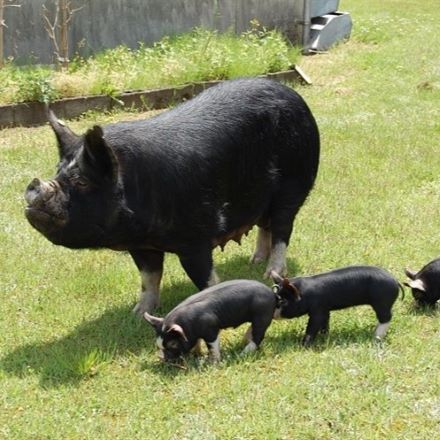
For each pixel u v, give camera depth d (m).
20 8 19.52
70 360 8.15
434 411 7.23
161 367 7.99
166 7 21.42
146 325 8.95
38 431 7.05
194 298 7.93
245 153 9.24
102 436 6.99
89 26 20.47
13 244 11.00
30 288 9.86
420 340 8.43
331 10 24.11
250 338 8.24
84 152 7.83
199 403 7.39
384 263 10.34
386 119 16.78
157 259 9.16
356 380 7.68
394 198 12.65
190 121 8.95
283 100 9.66
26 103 16.47
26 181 13.18
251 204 9.48
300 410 7.25
